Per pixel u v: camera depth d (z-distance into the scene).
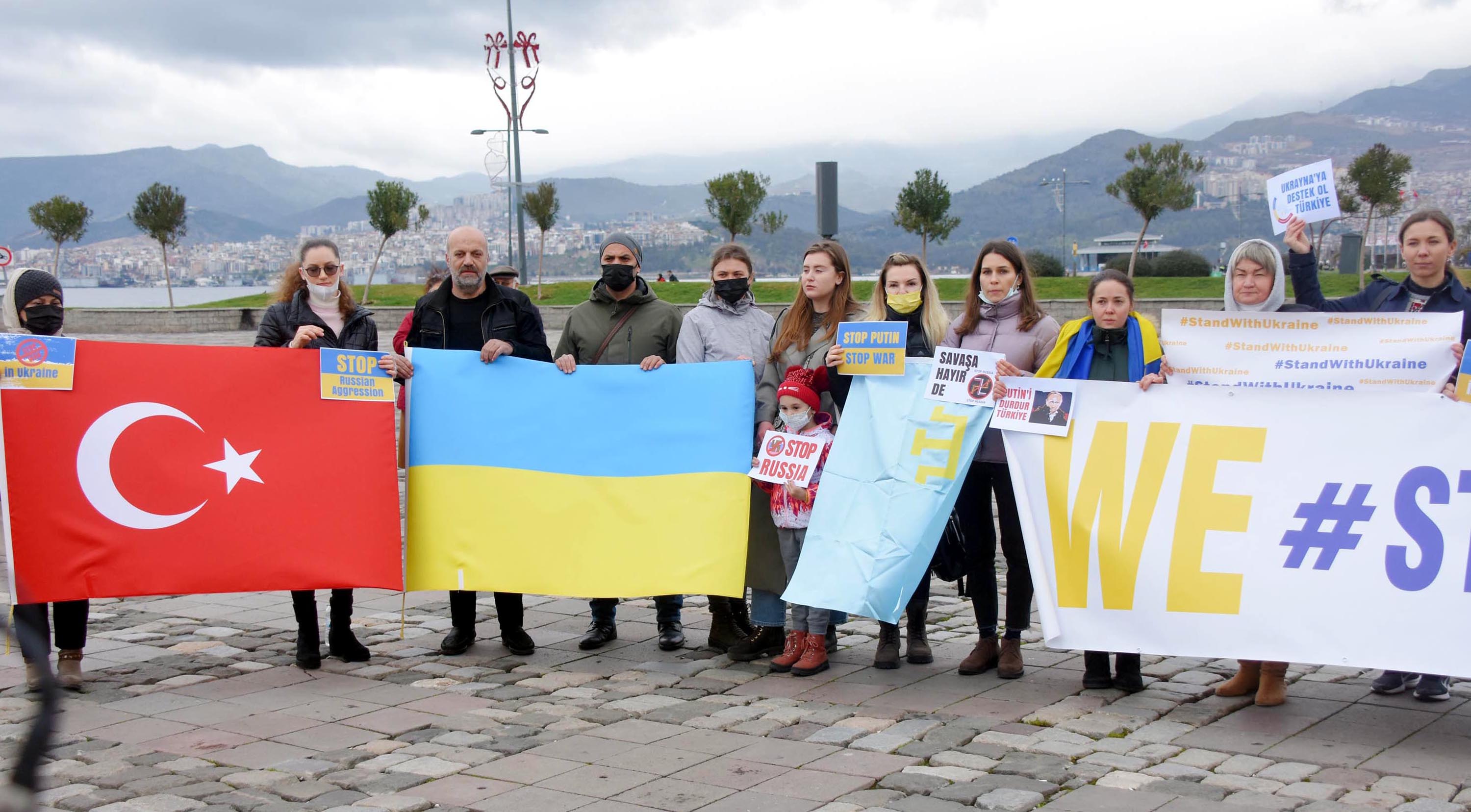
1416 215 5.53
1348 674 5.92
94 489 5.96
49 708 1.94
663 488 6.45
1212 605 5.26
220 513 6.16
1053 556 5.47
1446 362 5.27
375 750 4.88
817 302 6.35
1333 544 5.15
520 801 4.27
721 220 45.34
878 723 5.15
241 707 5.56
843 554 5.92
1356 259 26.97
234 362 6.26
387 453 6.44
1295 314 5.44
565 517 6.49
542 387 6.61
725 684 5.95
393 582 6.36
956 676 6.00
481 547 6.49
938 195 44.50
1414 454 5.11
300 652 6.29
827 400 6.41
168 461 6.11
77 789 4.41
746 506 6.31
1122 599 5.38
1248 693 5.54
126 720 5.35
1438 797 4.13
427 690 5.84
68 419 5.94
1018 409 5.60
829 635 6.56
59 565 5.84
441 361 6.63
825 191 10.27
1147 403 5.45
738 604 6.83
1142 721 5.13
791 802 4.21
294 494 6.28
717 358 6.64
